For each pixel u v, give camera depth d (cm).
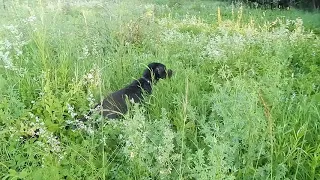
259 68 668
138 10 945
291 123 405
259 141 362
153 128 366
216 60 700
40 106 454
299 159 338
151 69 520
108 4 882
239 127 357
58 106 432
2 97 470
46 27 629
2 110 445
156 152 345
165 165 328
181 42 855
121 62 614
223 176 286
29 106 474
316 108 435
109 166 362
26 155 386
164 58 682
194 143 364
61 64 560
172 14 1683
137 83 493
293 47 814
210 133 363
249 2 2150
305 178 345
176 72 594
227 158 327
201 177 291
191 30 1176
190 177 312
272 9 2039
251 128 352
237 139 350
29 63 586
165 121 365
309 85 566
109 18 810
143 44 811
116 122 406
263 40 890
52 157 359
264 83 468
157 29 919
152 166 350
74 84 498
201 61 727
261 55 768
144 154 331
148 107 474
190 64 699
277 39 856
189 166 335
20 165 360
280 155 354
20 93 503
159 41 838
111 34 723
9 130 393
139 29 841
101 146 392
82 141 398
